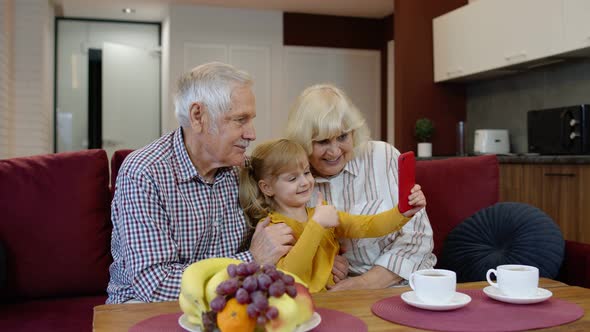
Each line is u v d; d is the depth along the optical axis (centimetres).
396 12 498
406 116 493
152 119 690
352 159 180
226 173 166
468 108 510
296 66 663
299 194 163
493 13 414
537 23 372
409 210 142
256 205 167
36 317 168
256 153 171
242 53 646
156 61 689
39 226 182
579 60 383
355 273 176
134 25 684
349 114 171
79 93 669
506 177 371
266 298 81
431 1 497
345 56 678
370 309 107
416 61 495
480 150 438
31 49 478
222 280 86
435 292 104
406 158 138
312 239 142
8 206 181
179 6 623
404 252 169
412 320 98
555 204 328
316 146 171
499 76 459
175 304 112
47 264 182
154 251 142
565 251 172
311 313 89
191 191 156
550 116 366
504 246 179
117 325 98
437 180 206
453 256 187
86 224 185
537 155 352
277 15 656
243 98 151
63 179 186
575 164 312
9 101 455
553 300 111
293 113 177
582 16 336
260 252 147
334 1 611
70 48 668
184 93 153
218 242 163
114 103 676
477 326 94
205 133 151
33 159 189
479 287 125
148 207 145
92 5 614
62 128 665
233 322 81
